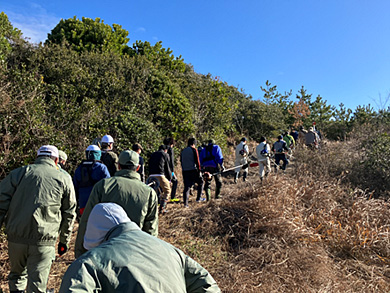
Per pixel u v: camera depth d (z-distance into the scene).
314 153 10.62
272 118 18.91
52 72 9.23
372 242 5.59
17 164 6.61
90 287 1.37
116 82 10.43
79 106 8.87
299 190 7.04
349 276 4.86
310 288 4.44
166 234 5.98
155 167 6.82
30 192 3.36
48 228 3.38
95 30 13.39
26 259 3.42
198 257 5.25
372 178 9.11
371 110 23.14
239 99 19.30
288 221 5.86
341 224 6.25
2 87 6.63
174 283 1.53
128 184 3.23
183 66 17.08
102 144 5.93
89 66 10.67
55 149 3.71
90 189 4.69
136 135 9.35
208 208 6.73
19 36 9.90
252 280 4.55
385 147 9.59
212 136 13.34
